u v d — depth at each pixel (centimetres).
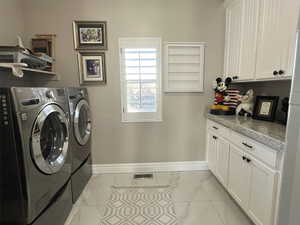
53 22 241
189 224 171
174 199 207
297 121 83
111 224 172
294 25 138
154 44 249
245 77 204
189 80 260
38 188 131
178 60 255
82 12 241
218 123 226
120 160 272
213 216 181
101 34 245
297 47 82
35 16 239
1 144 116
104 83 255
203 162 278
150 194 217
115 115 262
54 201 155
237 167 181
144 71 254
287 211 91
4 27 209
